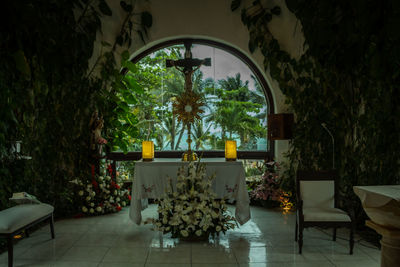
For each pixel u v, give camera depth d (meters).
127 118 5.27
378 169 3.62
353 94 4.24
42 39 4.02
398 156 3.43
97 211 4.52
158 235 3.67
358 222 3.92
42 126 4.14
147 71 5.63
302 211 3.14
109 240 3.51
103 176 4.92
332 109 4.50
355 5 3.60
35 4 3.81
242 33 5.30
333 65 4.38
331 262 2.91
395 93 3.41
